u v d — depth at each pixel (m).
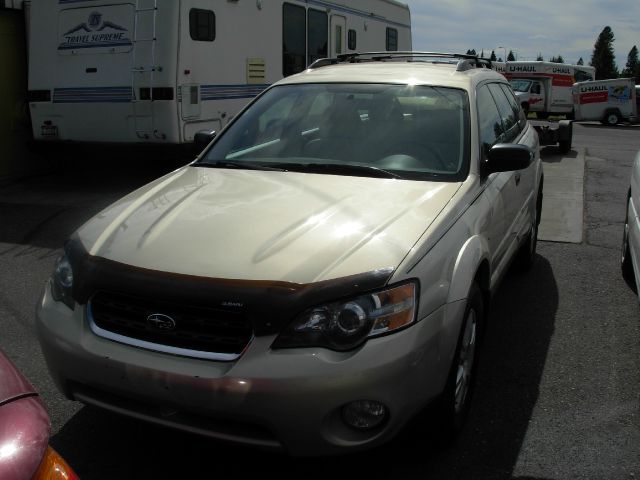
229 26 8.91
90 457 3.06
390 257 2.69
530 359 4.12
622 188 10.27
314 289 2.53
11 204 8.56
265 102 4.44
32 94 9.22
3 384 1.84
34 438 1.68
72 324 2.78
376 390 2.49
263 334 2.49
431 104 4.06
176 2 8.02
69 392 2.84
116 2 8.35
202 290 2.56
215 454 3.10
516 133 5.14
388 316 2.55
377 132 3.94
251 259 2.68
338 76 4.48
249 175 3.70
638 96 29.39
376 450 3.11
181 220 3.04
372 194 3.33
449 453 3.11
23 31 10.21
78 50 8.75
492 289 3.77
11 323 4.64
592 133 22.69
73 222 7.65
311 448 2.52
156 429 3.29
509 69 27.44
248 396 2.44
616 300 5.18
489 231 3.60
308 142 3.99
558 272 5.90
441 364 2.74
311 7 10.61
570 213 8.34
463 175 3.62
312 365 2.45
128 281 2.68
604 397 3.65
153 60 8.19
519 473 2.96
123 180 10.30
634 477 2.94
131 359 2.60
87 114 8.84
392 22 13.62
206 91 8.67
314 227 2.91
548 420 3.41
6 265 6.02
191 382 2.49
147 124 8.39
